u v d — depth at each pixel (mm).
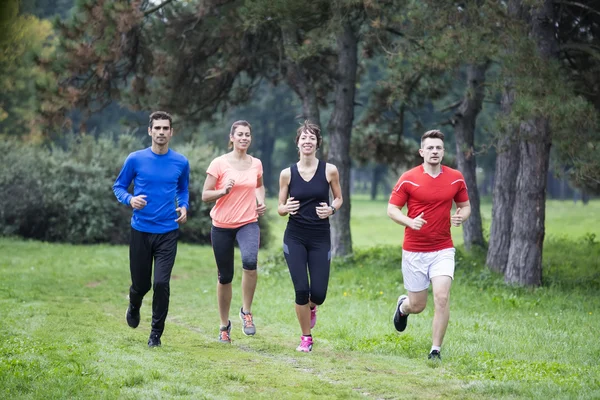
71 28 23719
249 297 12031
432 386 8852
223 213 11742
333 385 8805
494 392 8445
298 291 11094
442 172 10711
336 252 25359
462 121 27109
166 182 11086
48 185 35281
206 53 26797
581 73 23375
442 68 18891
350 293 19234
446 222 10812
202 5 24719
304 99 25234
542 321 14836
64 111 24562
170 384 8438
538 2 17188
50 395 7754
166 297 11016
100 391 7961
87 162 37031
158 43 26078
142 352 10398
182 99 27016
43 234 36469
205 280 22266
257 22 21250
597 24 22969
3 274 21000
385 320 14602
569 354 11094
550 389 8359
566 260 26875
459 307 17031
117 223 37094
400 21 21250
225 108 28750
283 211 11094
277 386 8711
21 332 11617
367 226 55094
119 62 25859
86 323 13078
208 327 13797
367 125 30281
